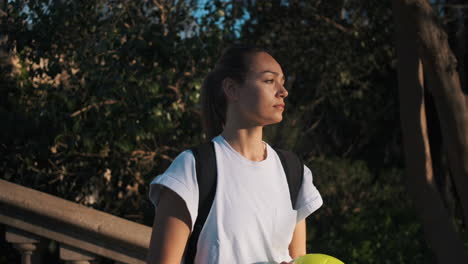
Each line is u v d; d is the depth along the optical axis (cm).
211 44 480
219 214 136
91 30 477
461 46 841
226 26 541
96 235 220
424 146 550
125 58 450
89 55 464
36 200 223
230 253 136
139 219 518
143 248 217
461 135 490
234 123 149
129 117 436
